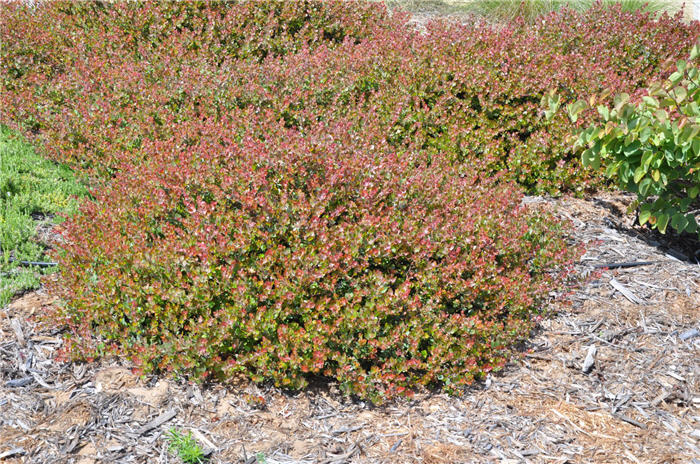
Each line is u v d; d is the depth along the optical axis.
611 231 5.27
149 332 3.60
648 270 4.67
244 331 3.36
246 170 3.88
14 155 5.84
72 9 8.24
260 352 3.29
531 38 6.95
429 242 3.69
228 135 4.77
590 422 3.28
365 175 3.96
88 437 2.99
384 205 3.89
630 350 3.85
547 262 4.23
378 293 3.48
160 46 6.92
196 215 3.64
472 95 6.02
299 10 7.98
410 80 5.96
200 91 5.81
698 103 4.54
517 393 3.50
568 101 6.04
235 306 3.34
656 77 6.54
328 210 3.88
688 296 4.35
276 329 3.43
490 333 3.68
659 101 4.50
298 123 5.79
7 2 8.53
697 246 5.18
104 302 3.54
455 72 6.01
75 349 3.46
